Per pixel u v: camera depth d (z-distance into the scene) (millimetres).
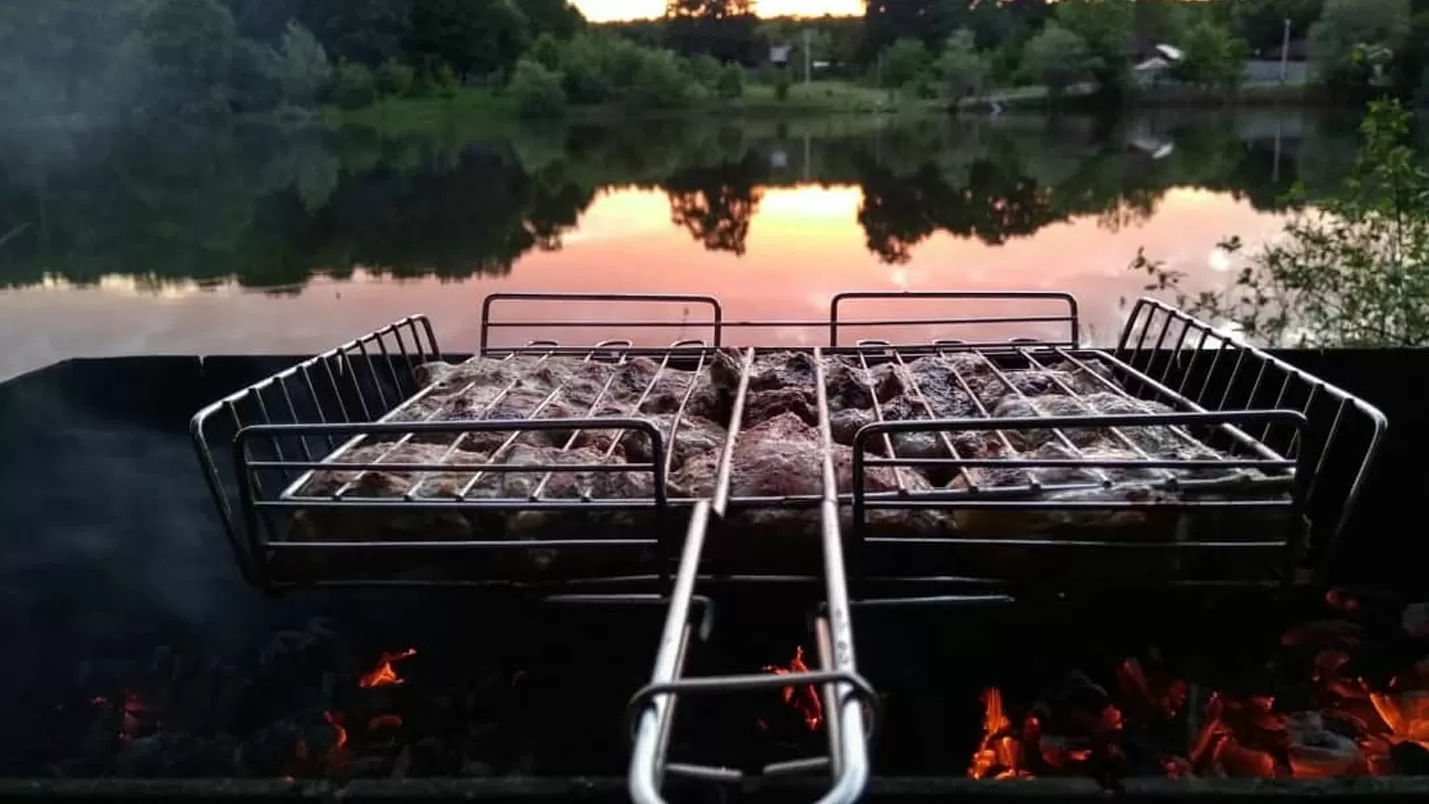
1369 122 3064
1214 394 2264
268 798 1127
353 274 3492
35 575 2225
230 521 1351
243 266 3525
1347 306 3041
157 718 1909
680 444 1589
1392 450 2221
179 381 2375
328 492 1385
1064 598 1642
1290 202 3199
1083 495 1282
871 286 3246
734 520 1304
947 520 1324
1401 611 2109
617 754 1712
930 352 2223
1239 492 1285
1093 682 1915
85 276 3557
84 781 1146
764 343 3123
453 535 1338
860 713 710
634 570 1337
